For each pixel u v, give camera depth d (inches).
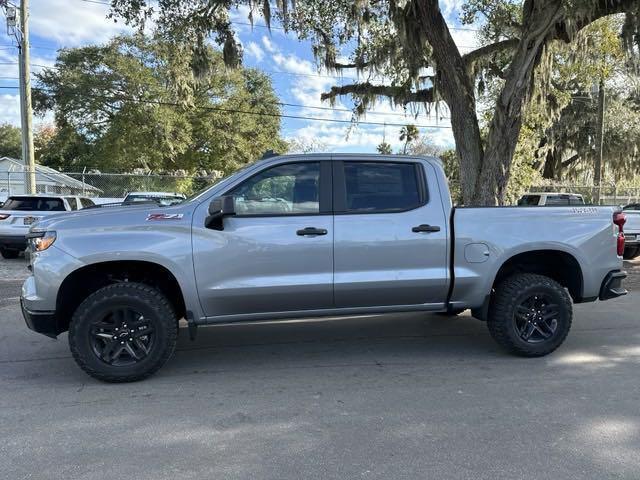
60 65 1320.1
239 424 154.7
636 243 526.9
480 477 124.7
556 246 213.8
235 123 1409.9
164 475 126.1
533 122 762.8
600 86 916.0
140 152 1278.3
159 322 187.5
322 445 141.1
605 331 256.8
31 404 169.8
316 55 607.8
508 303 211.2
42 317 184.1
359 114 668.7
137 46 1279.5
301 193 198.8
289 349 231.1
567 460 132.6
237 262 190.7
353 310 205.0
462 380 190.9
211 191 194.5
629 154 1160.8
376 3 530.6
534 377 193.3
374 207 202.4
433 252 204.4
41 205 524.1
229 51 521.3
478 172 484.4
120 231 185.8
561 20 439.8
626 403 168.7
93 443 142.7
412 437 145.6
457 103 482.0
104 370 185.0
